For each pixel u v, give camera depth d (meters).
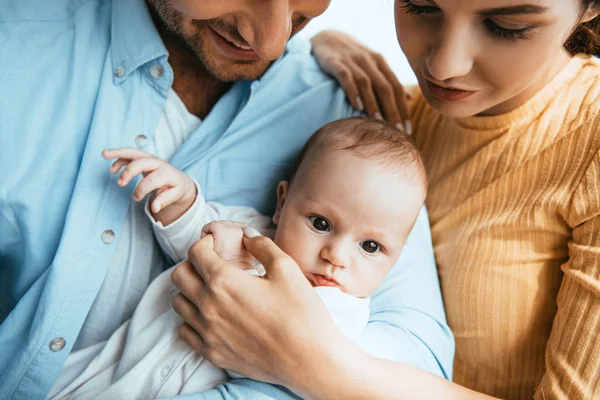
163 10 1.03
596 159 1.00
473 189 1.16
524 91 1.09
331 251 1.01
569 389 0.94
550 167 1.06
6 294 1.15
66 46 1.08
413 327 1.07
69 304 1.03
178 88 1.16
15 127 1.02
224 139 1.16
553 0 0.86
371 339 1.00
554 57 1.00
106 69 1.09
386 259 1.06
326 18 1.93
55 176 1.04
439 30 0.94
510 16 0.87
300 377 0.87
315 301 0.89
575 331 0.97
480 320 1.12
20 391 1.04
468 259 1.14
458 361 1.18
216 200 1.19
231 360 0.92
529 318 1.08
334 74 1.30
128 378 0.96
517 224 1.08
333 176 1.03
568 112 1.07
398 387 0.89
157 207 0.99
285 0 0.92
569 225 1.05
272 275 0.91
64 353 1.04
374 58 1.35
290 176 1.23
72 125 1.06
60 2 1.12
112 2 1.13
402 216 1.04
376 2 1.91
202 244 0.96
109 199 1.06
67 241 1.02
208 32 1.03
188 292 0.94
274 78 1.25
